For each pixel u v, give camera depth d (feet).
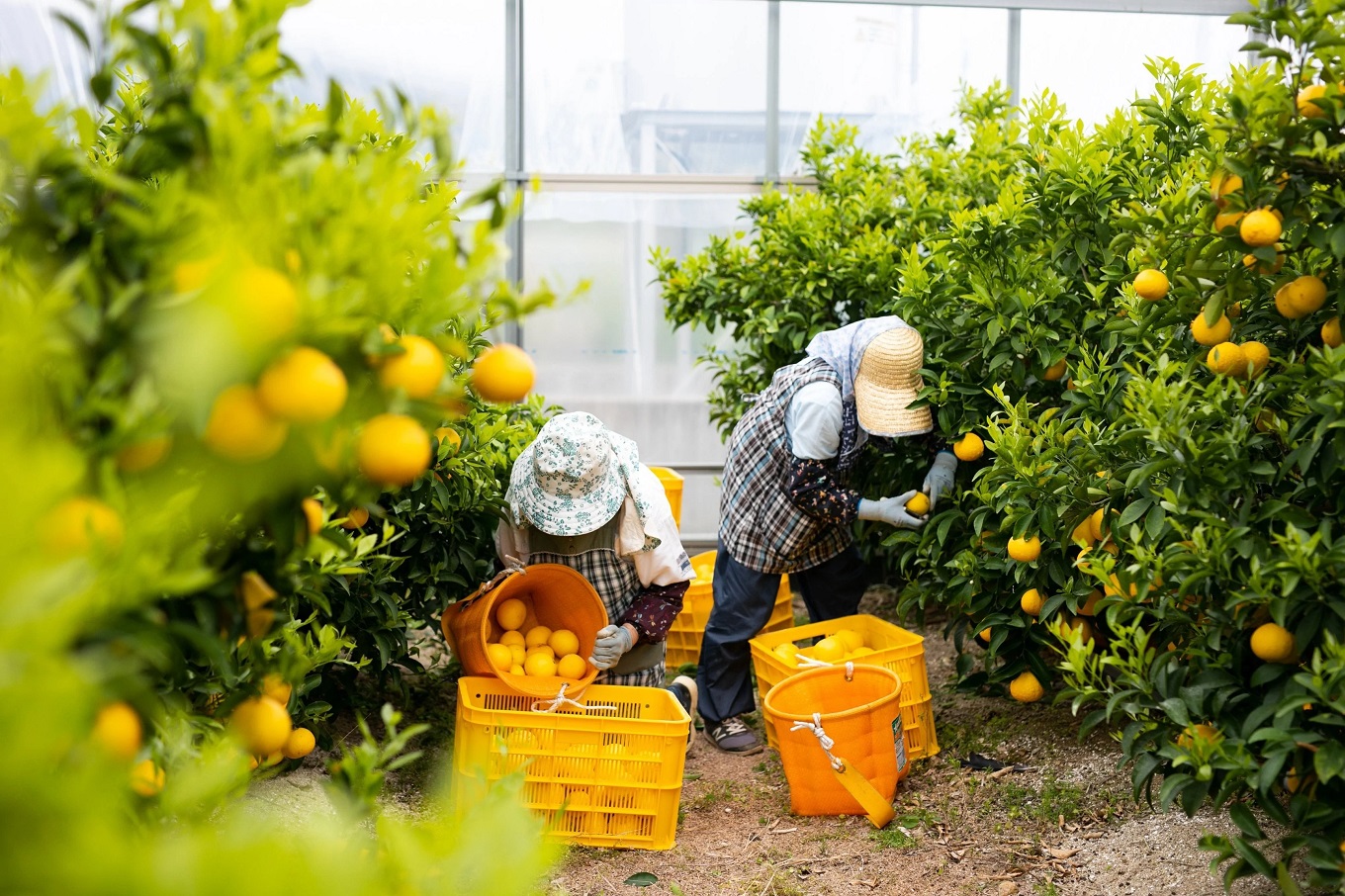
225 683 4.46
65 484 2.26
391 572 10.73
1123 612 7.34
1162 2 20.93
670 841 9.63
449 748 11.59
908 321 12.19
